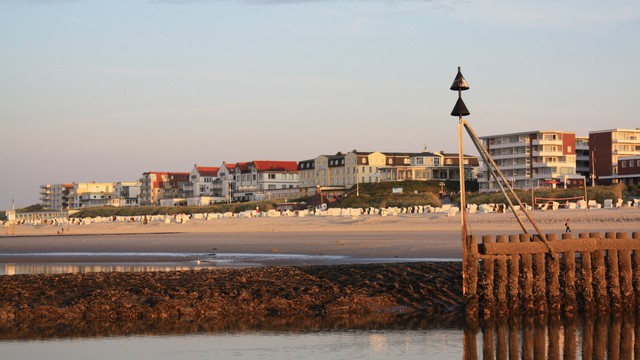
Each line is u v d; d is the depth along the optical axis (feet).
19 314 123.75
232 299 130.21
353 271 155.43
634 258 122.21
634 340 105.91
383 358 95.71
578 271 132.98
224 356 97.50
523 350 100.94
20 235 448.65
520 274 120.16
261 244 272.51
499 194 492.13
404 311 124.36
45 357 98.43
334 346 102.17
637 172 541.75
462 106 114.01
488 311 116.78
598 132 595.06
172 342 105.70
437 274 145.18
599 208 335.06
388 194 577.84
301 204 599.16
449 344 103.45
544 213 320.91
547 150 602.03
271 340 106.11
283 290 137.18
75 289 140.87
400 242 248.73
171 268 191.42
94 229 458.91
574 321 116.16
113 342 106.22
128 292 136.26
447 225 312.71
